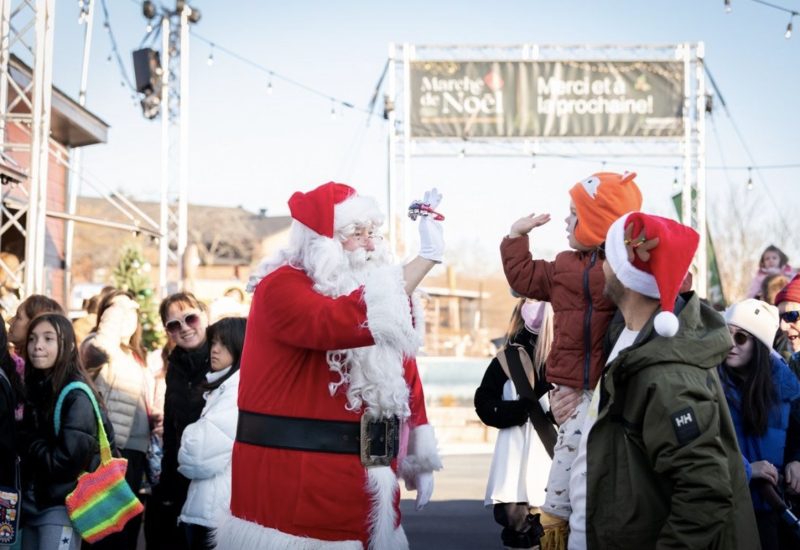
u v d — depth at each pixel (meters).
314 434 3.60
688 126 20.64
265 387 3.67
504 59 20.56
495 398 5.71
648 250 3.15
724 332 3.17
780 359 4.27
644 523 3.11
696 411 2.99
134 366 6.30
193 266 18.41
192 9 19.62
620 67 20.61
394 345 3.46
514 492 5.60
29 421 4.77
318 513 3.54
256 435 3.67
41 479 4.72
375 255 3.79
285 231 64.19
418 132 20.61
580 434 3.90
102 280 56.16
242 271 59.97
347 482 3.58
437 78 20.61
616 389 3.14
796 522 4.02
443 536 8.38
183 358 5.92
